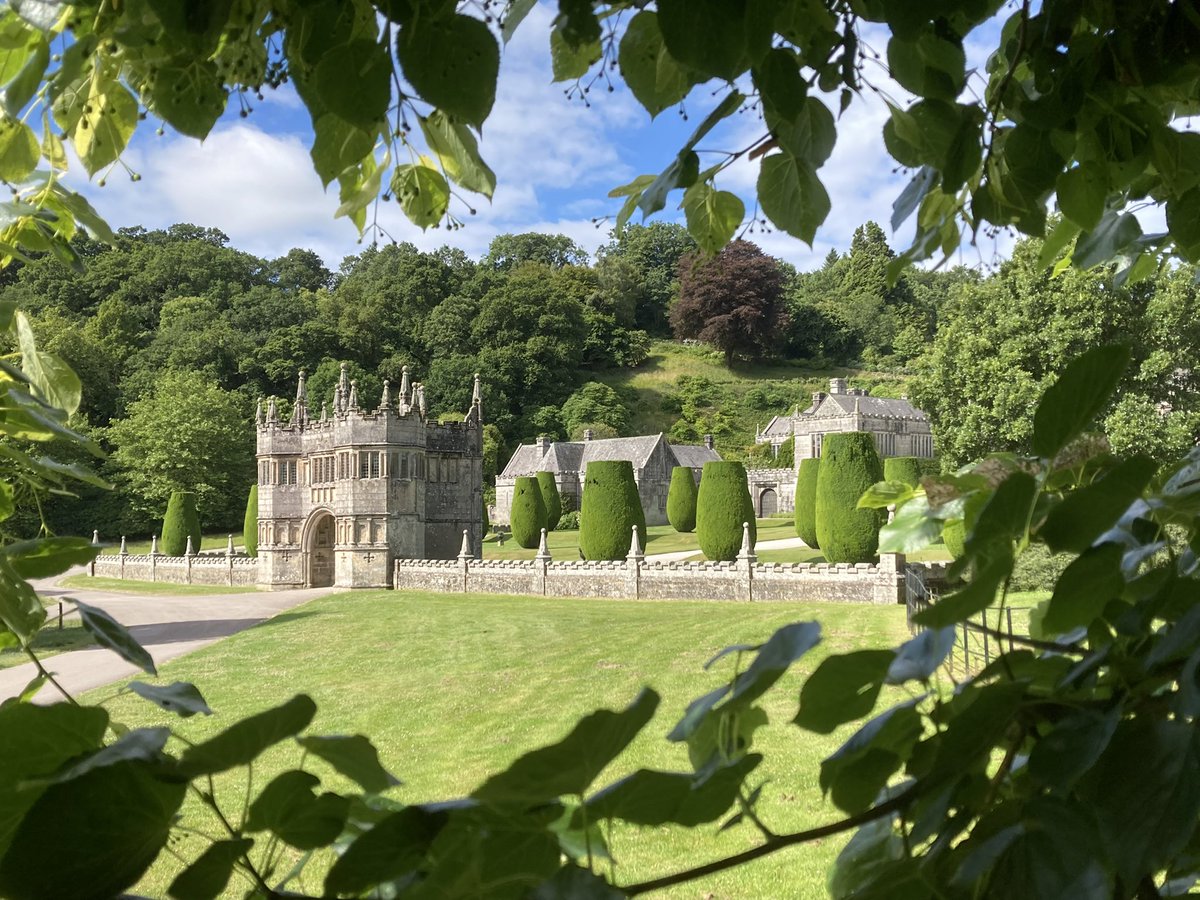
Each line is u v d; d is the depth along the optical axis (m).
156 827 1.12
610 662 21.09
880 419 87.25
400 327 109.25
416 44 1.42
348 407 46.12
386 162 2.14
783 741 12.20
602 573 39.03
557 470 93.62
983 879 1.22
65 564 1.82
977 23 2.06
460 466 49.72
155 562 57.94
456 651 24.33
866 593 31.39
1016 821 1.31
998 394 38.41
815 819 9.40
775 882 7.95
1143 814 1.14
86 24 1.64
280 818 1.25
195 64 1.69
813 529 48.59
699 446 100.62
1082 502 1.31
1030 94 2.36
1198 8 1.97
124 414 84.50
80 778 1.08
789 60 1.70
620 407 112.94
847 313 135.12
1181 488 1.67
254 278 117.62
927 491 1.83
